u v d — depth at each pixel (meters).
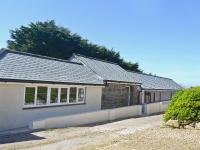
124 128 18.02
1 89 16.95
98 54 53.12
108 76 29.38
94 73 28.19
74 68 26.92
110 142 12.52
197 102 15.83
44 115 20.22
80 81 23.88
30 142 13.49
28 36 50.25
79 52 52.03
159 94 40.94
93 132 16.39
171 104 17.23
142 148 11.07
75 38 53.34
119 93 30.94
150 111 31.14
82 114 21.02
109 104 29.05
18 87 18.03
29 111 18.91
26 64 20.97
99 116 22.78
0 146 12.61
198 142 12.20
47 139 14.25
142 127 18.30
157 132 14.69
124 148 11.09
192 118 15.77
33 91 19.30
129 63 56.38
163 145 11.60
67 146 12.43
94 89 26.47
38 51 48.81
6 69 18.28
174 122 18.70
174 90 44.88
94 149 11.14
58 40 50.66
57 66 24.66
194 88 16.69
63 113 22.22
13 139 14.33
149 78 43.28
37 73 20.44
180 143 11.98
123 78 32.03
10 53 21.30
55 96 21.42
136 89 33.84
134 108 28.11
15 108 17.83
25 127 18.09
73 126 19.59
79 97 24.41
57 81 20.89
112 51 54.78
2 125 16.95
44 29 50.69
